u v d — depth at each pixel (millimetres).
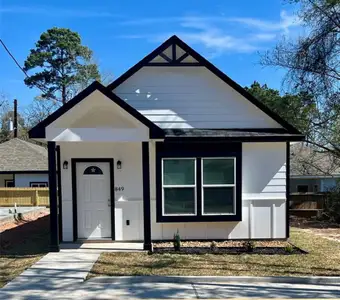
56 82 41719
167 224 10555
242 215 10609
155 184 10492
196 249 9539
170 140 10125
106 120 9188
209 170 10508
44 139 9273
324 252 9367
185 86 10766
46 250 9641
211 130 10648
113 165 10688
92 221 10734
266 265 8062
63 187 10594
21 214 17234
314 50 15555
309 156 20484
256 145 10617
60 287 6707
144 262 8281
